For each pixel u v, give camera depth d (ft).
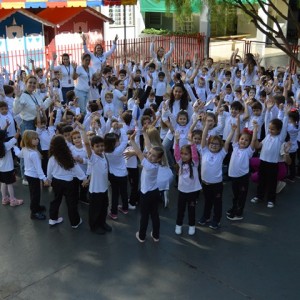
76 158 20.22
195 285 15.90
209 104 30.63
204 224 20.45
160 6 67.72
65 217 21.20
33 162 20.15
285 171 23.31
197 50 61.72
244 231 19.86
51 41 59.11
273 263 17.33
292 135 24.53
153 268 16.98
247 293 15.44
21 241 18.95
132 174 21.63
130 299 15.16
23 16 54.39
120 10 73.46
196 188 18.92
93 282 16.12
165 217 21.22
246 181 20.45
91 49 62.69
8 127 25.84
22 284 16.01
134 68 39.75
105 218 19.90
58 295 15.39
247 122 26.50
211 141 19.43
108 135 20.10
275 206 22.41
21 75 35.83
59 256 17.81
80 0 51.29
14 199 22.36
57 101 27.09
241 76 37.91
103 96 31.27
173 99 25.52
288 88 30.53
